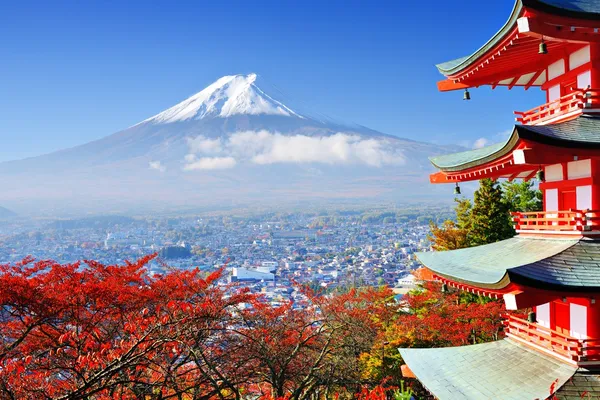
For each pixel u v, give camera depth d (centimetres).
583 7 1431
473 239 4175
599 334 1455
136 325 1512
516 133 1331
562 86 1667
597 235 1448
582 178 1509
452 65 1828
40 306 1697
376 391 1800
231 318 2027
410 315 3703
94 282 1972
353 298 3212
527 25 1352
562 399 1355
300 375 2400
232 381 2038
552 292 1279
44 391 1289
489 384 1523
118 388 1717
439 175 1866
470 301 3769
